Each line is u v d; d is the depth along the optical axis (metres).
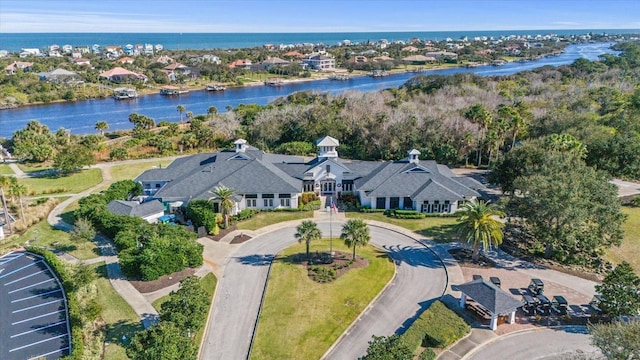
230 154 76.44
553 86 151.62
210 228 59.94
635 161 77.38
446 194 66.25
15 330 39.75
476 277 47.62
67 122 147.12
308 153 98.81
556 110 98.69
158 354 29.81
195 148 106.31
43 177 85.44
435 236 60.03
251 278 49.22
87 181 82.88
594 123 88.81
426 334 38.22
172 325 32.56
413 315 42.50
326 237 59.81
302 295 45.50
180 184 68.25
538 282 45.31
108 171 89.38
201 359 36.62
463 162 92.44
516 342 38.41
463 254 54.53
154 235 52.62
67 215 66.94
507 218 61.03
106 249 56.03
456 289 43.53
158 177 73.81
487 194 74.69
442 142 92.19
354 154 97.62
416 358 36.12
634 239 57.50
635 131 88.50
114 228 57.84
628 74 173.88
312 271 50.00
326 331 40.09
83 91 197.62
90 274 44.41
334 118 106.81
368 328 40.69
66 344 37.88
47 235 60.06
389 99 130.75
